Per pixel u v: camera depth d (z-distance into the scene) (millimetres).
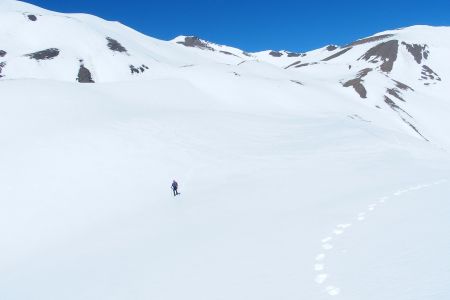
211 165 41812
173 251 17453
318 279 11422
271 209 22516
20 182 34688
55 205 31797
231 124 60000
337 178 30031
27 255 24672
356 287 10320
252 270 13234
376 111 109188
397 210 17344
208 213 24312
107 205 32000
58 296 15500
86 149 41562
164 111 65688
